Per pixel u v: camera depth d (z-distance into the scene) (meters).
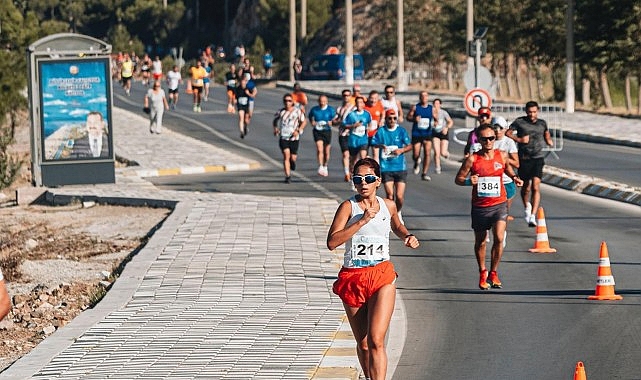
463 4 133.75
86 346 22.77
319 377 19.80
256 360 21.22
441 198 49.84
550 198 49.09
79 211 50.56
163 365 20.95
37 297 32.41
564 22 109.56
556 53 111.62
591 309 26.72
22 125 93.44
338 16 198.25
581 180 52.31
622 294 28.36
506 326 25.20
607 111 100.88
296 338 23.16
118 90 140.12
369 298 18.77
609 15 98.44
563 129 81.19
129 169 62.31
